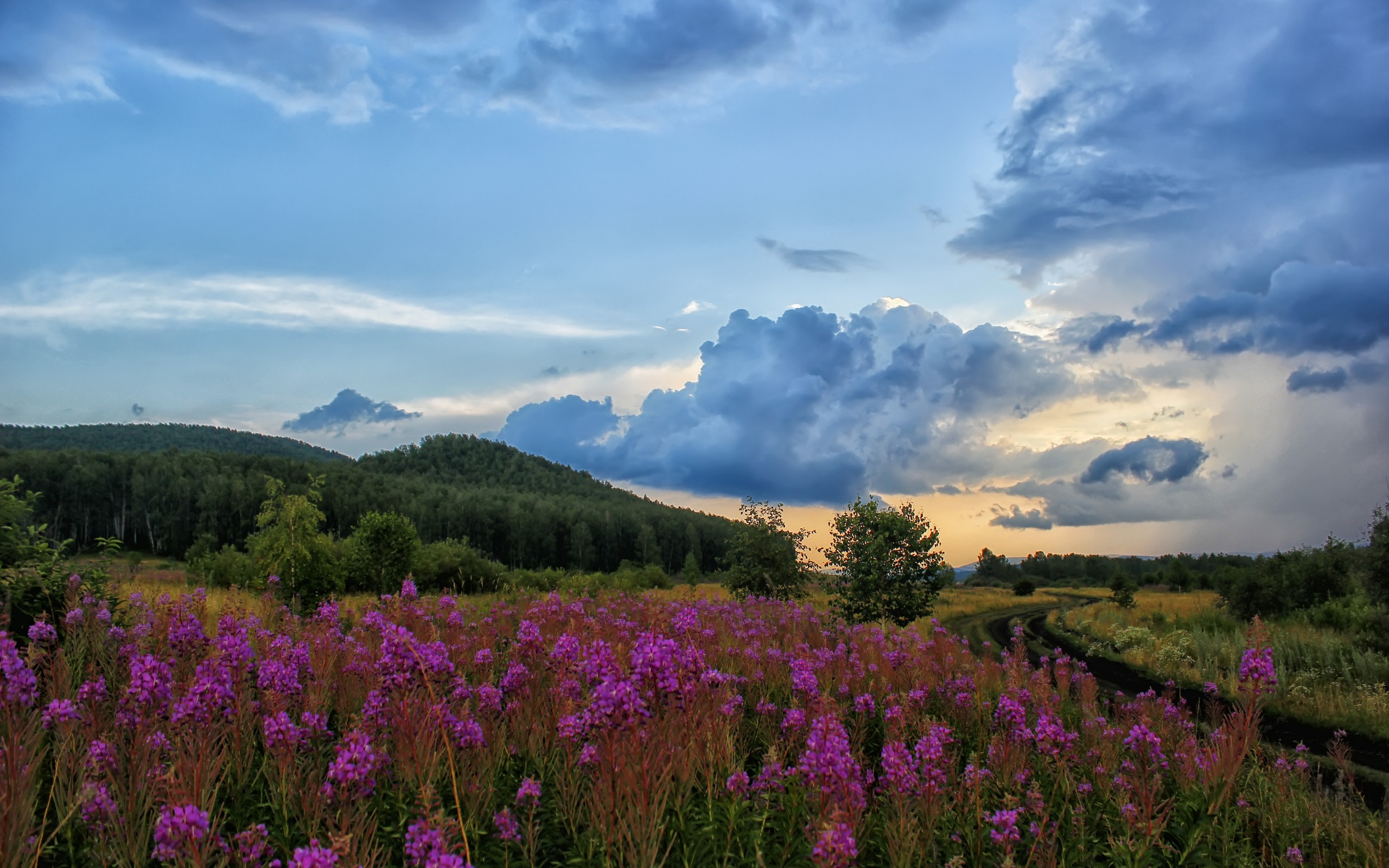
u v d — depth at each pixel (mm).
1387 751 13492
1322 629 28609
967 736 8727
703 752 5660
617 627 11273
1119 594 49688
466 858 4430
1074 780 7219
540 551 128000
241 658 6453
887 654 11352
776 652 10461
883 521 20938
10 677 4582
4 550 9789
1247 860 6457
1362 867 6781
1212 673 20297
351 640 9375
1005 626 39031
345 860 3740
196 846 3594
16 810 3898
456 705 6336
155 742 4859
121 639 8125
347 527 109250
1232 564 94875
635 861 4359
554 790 5738
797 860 4859
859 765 5270
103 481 101188
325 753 5809
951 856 5516
